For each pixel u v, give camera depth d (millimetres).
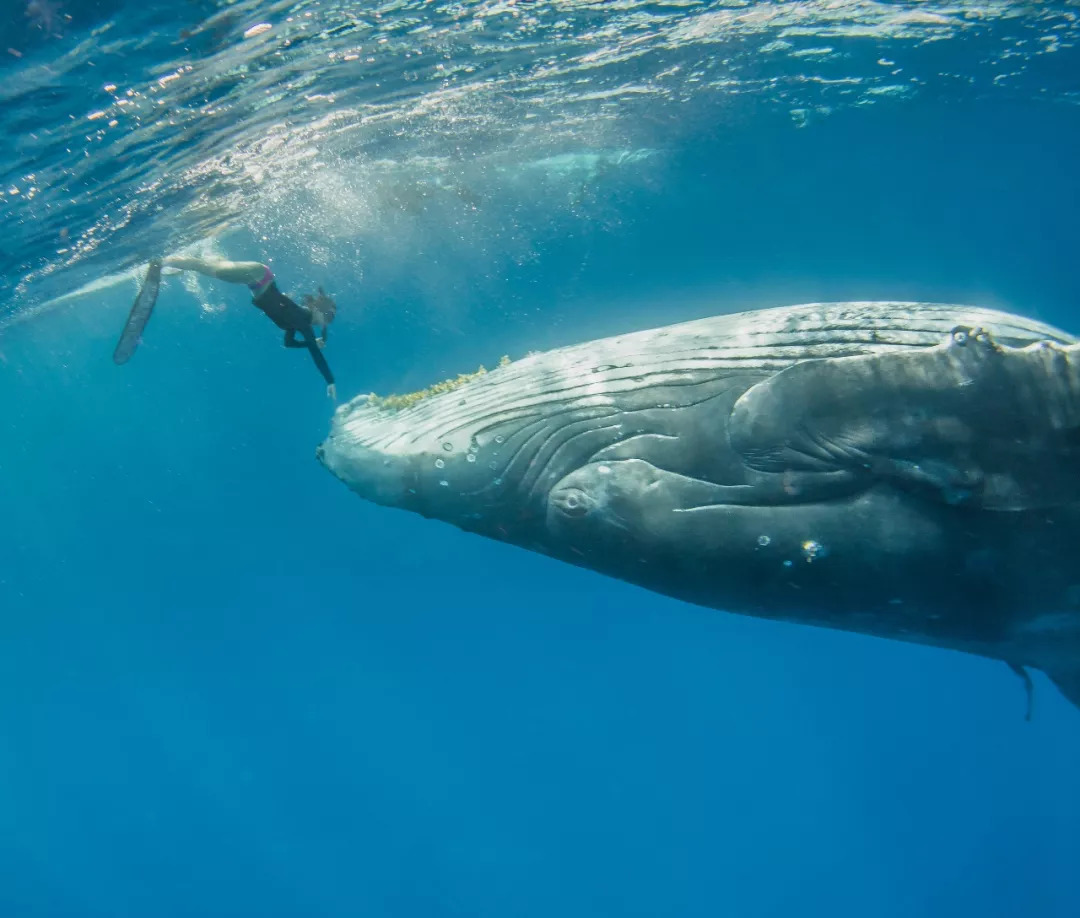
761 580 4895
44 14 9289
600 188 28969
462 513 5754
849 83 21250
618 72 17969
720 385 4816
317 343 7957
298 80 13695
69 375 38812
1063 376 3846
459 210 27266
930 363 4055
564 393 5379
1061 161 30844
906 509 4344
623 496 5012
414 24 12656
